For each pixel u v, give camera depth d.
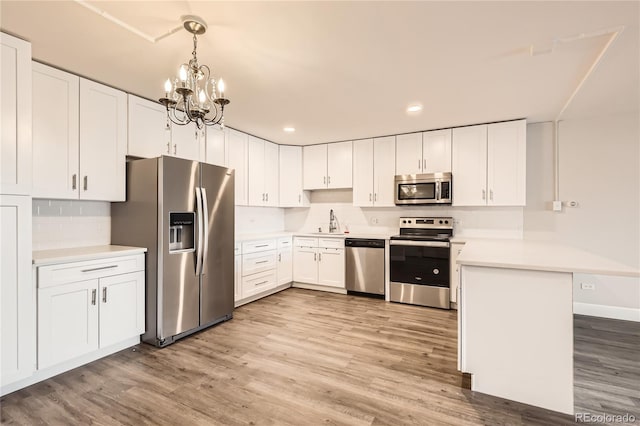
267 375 2.21
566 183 3.65
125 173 2.84
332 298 4.23
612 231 3.47
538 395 1.86
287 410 1.83
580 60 2.24
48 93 2.33
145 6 1.66
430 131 4.08
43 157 2.30
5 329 1.89
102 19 1.78
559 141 3.68
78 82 2.51
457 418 1.76
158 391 2.01
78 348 2.27
